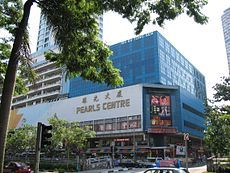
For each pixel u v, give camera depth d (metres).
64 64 10.26
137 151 58.62
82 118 68.38
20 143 47.47
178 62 83.19
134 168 40.94
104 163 40.56
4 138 7.48
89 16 9.28
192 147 72.56
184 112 64.88
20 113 84.31
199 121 76.75
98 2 8.88
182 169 14.30
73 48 9.52
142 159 48.75
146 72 72.56
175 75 79.19
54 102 75.94
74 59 9.93
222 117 25.56
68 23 8.71
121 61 78.50
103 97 66.06
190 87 88.94
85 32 9.59
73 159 43.66
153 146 58.22
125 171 33.16
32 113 80.69
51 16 8.70
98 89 76.19
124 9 8.90
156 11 8.98
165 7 8.84
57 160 44.34
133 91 61.75
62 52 9.59
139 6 8.98
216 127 25.45
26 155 54.09
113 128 62.41
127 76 75.88
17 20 11.13
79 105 70.00
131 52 77.38
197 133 72.88
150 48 73.88
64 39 8.73
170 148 56.88
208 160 28.61
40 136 9.33
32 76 9.34
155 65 71.50
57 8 8.73
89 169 37.84
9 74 7.96
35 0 8.80
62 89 84.06
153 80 70.62
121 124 61.41
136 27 9.33
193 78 93.44
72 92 82.19
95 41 9.90
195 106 74.50
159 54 72.88
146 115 59.12
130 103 61.38
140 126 58.59
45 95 85.88
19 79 13.82
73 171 34.38
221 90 32.12
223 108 29.14
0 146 7.36
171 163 34.59
